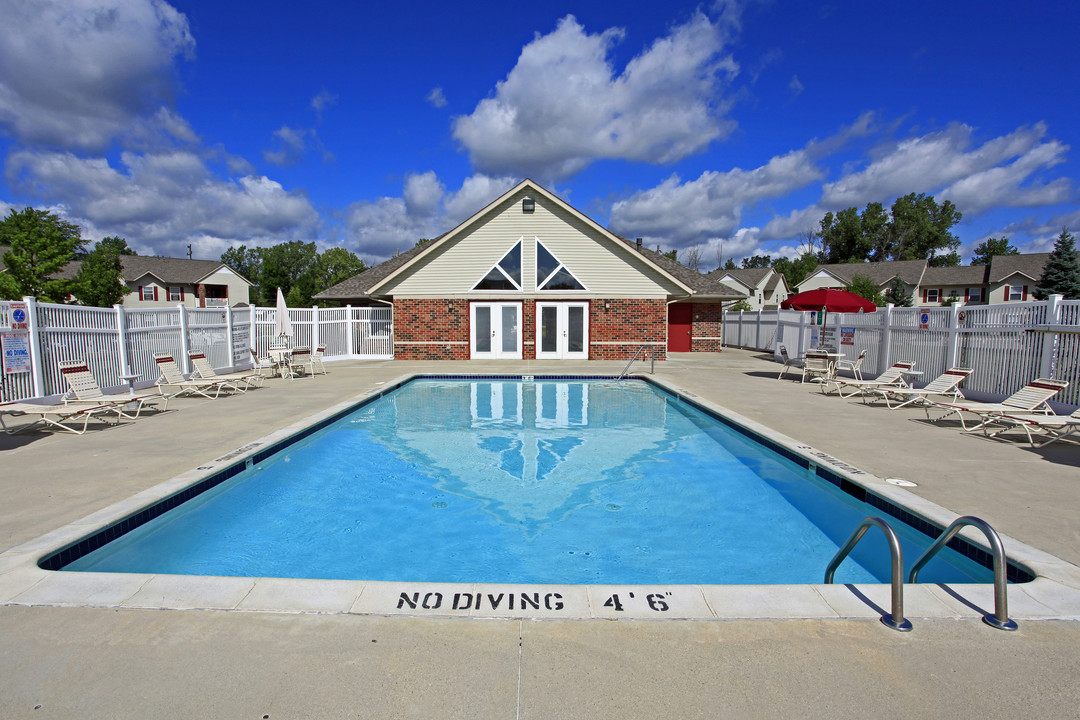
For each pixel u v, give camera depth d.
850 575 4.83
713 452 8.88
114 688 2.61
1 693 2.57
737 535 5.81
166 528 5.46
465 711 2.47
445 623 3.18
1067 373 9.09
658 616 3.26
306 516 6.31
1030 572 3.85
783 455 7.74
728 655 2.90
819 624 3.19
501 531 5.91
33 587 3.52
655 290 21.78
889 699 2.57
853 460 6.86
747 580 4.81
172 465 6.48
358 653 2.89
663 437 9.85
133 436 8.07
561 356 21.95
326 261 80.88
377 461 8.38
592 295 21.77
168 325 13.74
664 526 6.04
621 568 5.07
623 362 21.12
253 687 2.62
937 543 3.59
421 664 2.81
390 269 26.67
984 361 10.96
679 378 15.77
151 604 3.34
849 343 16.31
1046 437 8.12
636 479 7.58
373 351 23.05
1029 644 3.01
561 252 21.66
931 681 2.70
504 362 21.17
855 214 80.06
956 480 6.02
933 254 80.75
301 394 12.53
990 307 10.95
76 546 4.38
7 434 8.20
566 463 8.29
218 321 15.98
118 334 11.91
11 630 3.07
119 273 44.84
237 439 7.84
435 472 7.88
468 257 21.75
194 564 5.11
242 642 2.98
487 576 4.90
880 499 5.62
